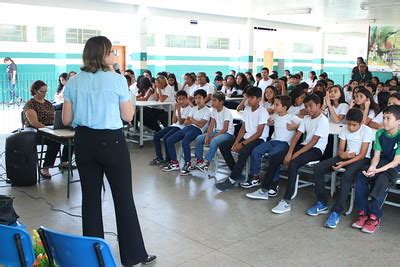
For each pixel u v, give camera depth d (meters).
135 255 2.60
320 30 16.56
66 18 11.99
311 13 11.96
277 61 18.31
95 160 2.45
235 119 5.22
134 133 7.13
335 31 16.66
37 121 4.74
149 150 6.42
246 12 11.89
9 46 11.20
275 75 9.00
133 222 2.57
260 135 4.60
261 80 8.77
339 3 9.80
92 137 2.40
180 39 14.59
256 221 3.65
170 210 3.88
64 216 3.66
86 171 2.47
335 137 4.24
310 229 3.50
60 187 4.51
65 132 4.27
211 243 3.18
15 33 11.28
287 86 8.55
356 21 13.99
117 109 2.44
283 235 3.36
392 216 3.85
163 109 7.02
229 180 4.53
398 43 13.98
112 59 2.48
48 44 11.92
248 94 4.66
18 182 4.49
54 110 5.03
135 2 10.02
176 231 3.40
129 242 2.58
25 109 4.80
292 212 3.90
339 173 4.39
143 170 5.26
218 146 4.76
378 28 14.35
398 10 10.87
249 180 4.62
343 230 3.50
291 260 2.93
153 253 2.99
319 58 17.00
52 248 1.82
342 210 3.64
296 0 9.49
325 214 3.85
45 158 4.86
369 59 14.69
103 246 1.65
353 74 9.91
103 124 2.38
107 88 2.38
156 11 10.92
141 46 10.88
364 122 4.57
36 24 11.61
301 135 4.34
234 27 14.21
